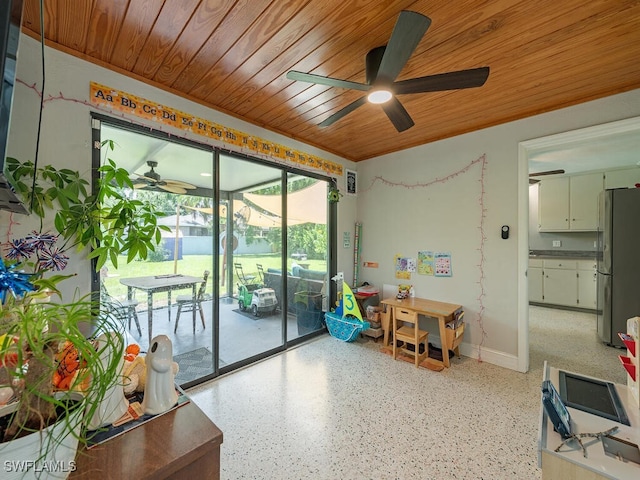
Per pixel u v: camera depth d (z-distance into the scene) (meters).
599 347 3.22
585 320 4.25
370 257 3.79
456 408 2.05
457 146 2.99
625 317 3.17
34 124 1.16
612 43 1.62
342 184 3.74
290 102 2.35
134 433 0.78
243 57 1.76
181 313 2.36
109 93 1.84
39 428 0.58
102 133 1.89
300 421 1.91
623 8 1.36
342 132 3.00
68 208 1.63
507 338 2.69
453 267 3.02
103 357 0.80
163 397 0.89
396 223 3.51
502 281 2.71
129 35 1.57
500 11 1.38
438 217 3.14
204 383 2.39
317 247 3.53
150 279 2.19
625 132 2.13
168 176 2.26
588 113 2.26
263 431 1.81
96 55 1.75
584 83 2.06
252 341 2.90
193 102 2.27
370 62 1.68
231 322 2.75
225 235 2.65
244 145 2.64
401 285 3.41
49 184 1.61
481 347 2.84
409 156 3.39
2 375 0.60
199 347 2.45
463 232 2.95
